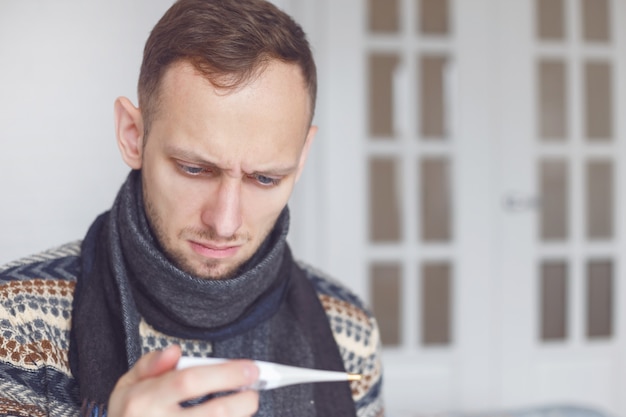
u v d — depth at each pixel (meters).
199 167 0.71
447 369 2.87
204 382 0.54
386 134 2.79
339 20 2.72
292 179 0.75
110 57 2.41
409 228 2.80
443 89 2.82
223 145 0.68
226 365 0.55
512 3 2.84
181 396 0.53
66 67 2.39
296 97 0.71
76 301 0.83
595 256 2.97
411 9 2.77
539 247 2.90
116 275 0.81
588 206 2.98
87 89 2.40
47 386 0.81
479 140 2.84
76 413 0.81
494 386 2.89
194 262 0.76
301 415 0.86
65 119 2.40
